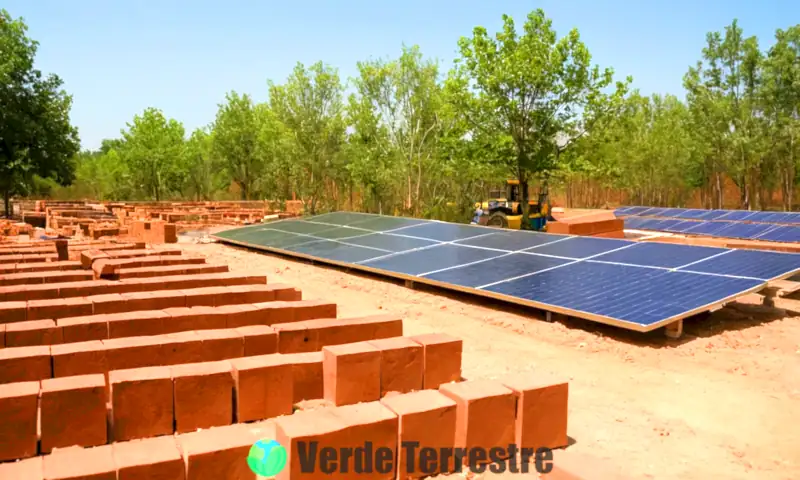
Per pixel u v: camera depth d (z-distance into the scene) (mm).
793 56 40344
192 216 36031
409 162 35094
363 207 40812
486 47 30172
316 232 22141
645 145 50875
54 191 68750
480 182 39875
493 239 16312
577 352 9250
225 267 14602
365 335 8891
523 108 30266
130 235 26516
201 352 7805
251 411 6676
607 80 30500
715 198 52031
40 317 9609
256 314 9586
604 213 26672
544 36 30078
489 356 9141
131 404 6055
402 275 14133
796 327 10188
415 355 7371
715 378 7938
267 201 50969
